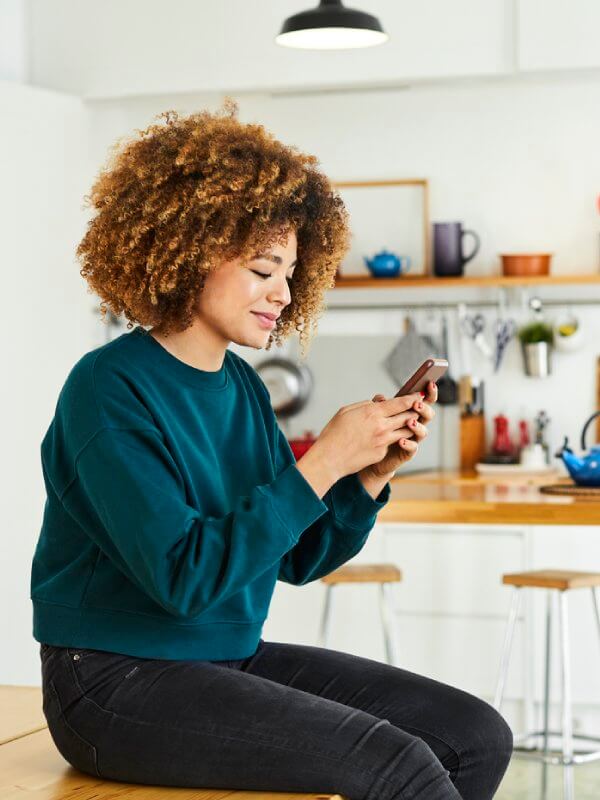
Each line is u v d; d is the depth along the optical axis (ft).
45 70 16.78
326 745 5.47
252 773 5.55
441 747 6.07
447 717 6.17
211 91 16.46
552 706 14.62
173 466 5.77
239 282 6.03
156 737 5.64
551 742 14.74
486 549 14.67
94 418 5.72
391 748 5.46
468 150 18.40
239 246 5.97
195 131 6.09
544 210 18.22
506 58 15.87
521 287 18.33
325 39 13.76
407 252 18.47
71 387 5.89
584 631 14.51
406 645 14.88
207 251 5.92
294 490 5.66
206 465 6.11
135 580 5.77
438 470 18.53
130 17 16.56
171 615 5.89
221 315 6.09
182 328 6.11
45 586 6.05
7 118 14.98
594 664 14.49
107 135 18.28
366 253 18.58
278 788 5.55
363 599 14.90
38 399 15.15
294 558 6.82
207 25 16.38
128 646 5.84
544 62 15.70
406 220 18.45
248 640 6.23
